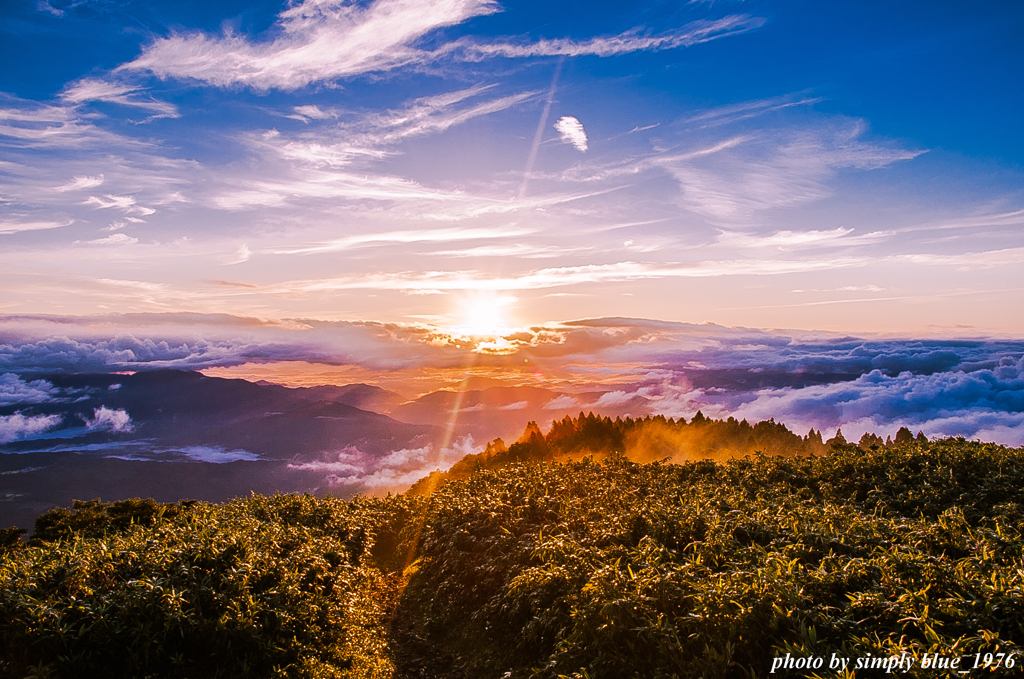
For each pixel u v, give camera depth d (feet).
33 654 28.19
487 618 37.40
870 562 30.32
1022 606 24.47
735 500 50.39
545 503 54.75
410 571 53.88
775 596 27.07
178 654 30.30
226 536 42.34
